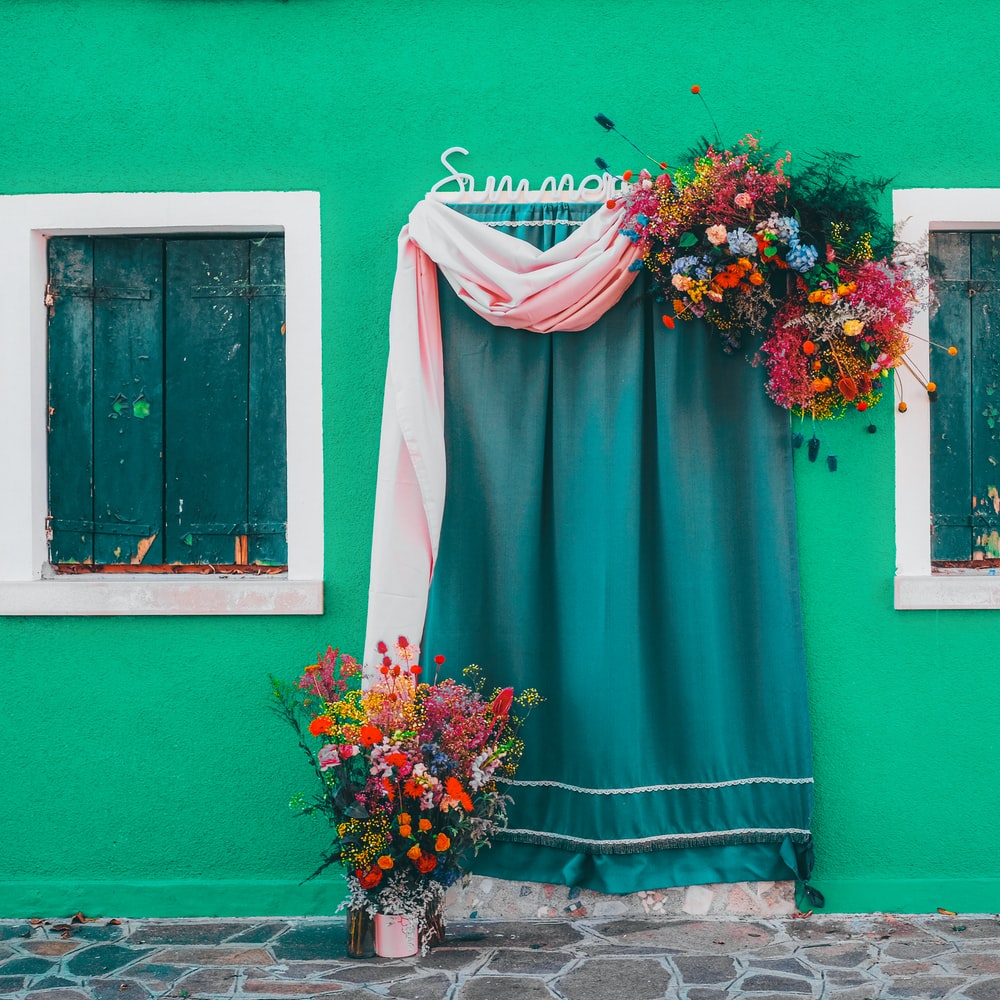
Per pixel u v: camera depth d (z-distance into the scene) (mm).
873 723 4281
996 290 4426
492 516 4195
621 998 3426
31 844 4352
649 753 4145
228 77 4379
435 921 3906
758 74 4316
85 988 3580
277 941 4016
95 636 4348
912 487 4297
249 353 4473
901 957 3764
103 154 4383
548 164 4336
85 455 4477
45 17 4395
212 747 4336
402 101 4359
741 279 4000
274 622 4340
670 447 4160
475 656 4191
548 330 4117
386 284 4363
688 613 4152
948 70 4320
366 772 3787
